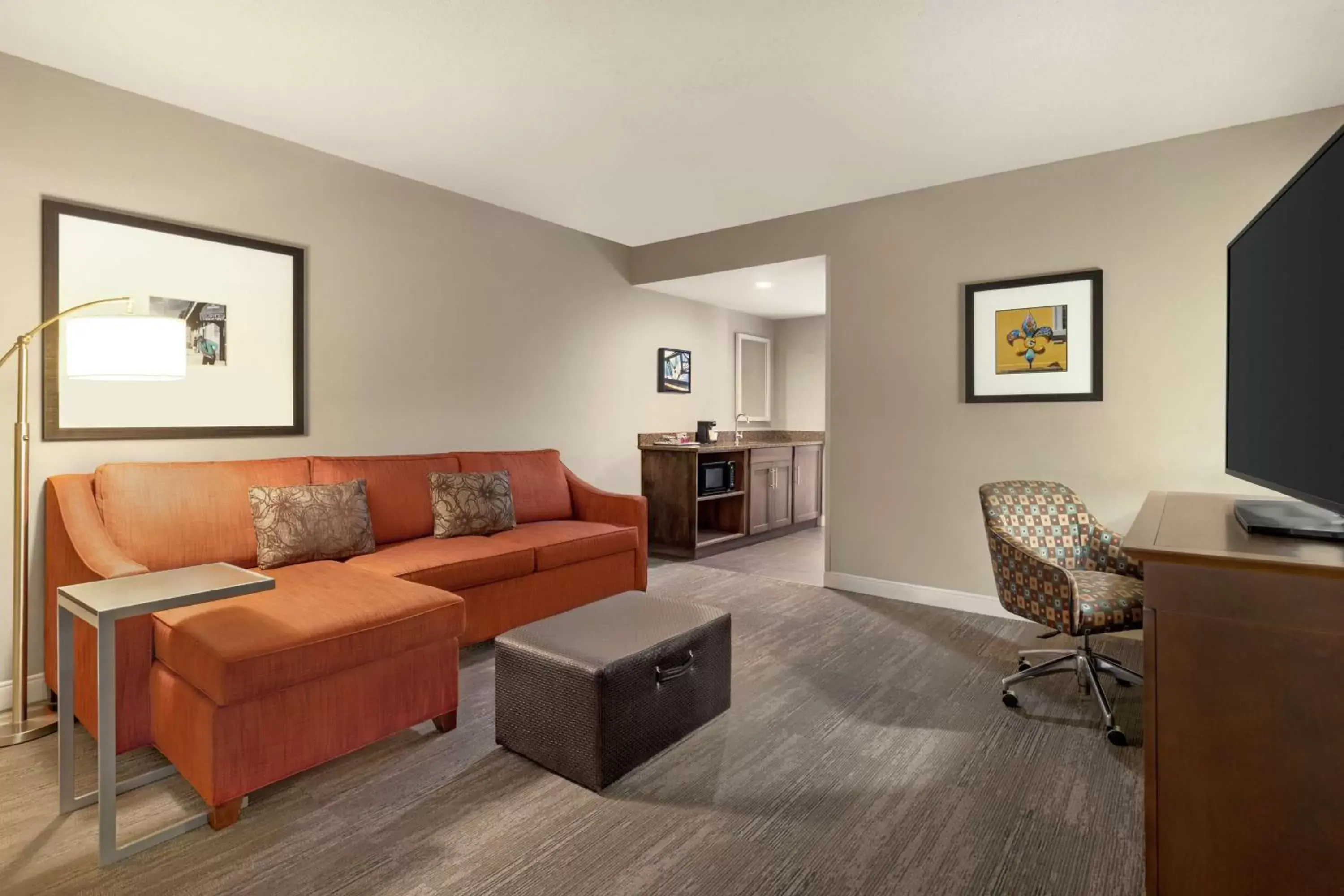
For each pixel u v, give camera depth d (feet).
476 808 5.95
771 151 10.37
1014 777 6.46
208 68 7.99
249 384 9.85
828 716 7.79
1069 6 6.62
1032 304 11.04
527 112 9.05
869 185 11.91
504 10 6.79
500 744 7.07
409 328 11.89
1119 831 5.62
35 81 7.92
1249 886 3.59
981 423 11.64
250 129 9.72
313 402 10.59
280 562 8.65
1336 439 3.99
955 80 8.13
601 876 5.05
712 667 7.61
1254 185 9.36
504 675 6.95
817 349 21.61
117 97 8.53
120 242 8.59
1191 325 9.84
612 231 14.96
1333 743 3.41
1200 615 3.70
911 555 12.50
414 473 10.91
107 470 8.04
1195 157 9.73
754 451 18.37
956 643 10.29
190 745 5.79
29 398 7.97
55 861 5.17
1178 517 5.24
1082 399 10.63
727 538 17.57
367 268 11.23
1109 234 10.39
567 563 10.99
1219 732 3.66
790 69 7.88
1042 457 11.06
